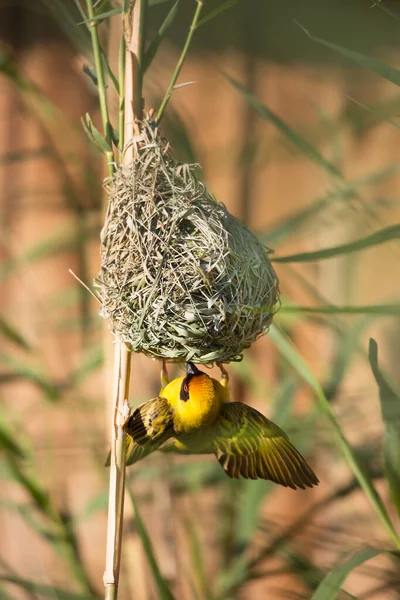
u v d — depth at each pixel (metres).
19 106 11.12
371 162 10.60
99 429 10.17
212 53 10.37
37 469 9.61
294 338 10.62
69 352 10.84
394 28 6.54
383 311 6.19
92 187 9.73
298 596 8.61
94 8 6.82
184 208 6.46
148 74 8.89
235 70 10.88
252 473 6.27
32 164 11.03
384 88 10.80
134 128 6.56
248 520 8.57
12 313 10.95
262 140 10.59
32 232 11.03
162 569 9.69
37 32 11.25
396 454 6.54
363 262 10.55
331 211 10.23
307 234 10.34
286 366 9.97
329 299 10.67
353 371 10.59
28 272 10.98
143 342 6.54
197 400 6.34
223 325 6.48
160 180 6.59
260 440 6.31
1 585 9.84
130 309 6.50
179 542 10.02
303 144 7.49
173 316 6.43
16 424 9.37
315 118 10.95
